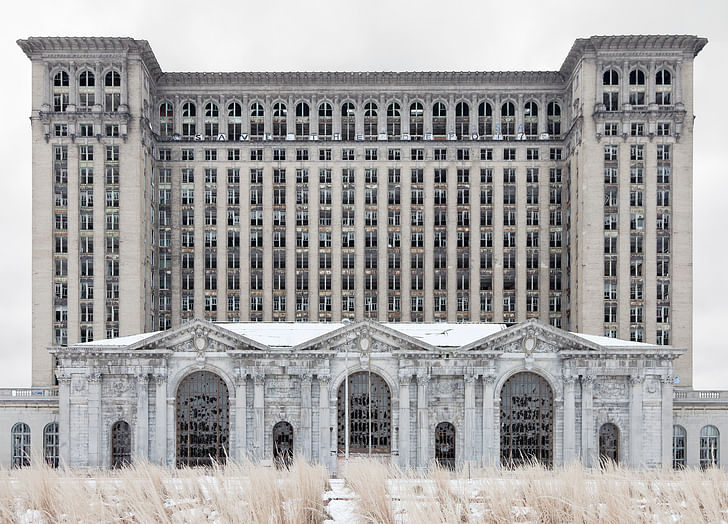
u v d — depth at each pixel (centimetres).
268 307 12144
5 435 9938
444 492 2052
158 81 12488
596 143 11419
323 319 12162
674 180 11381
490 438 7625
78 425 7738
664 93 11525
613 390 7762
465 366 7675
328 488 2841
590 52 11475
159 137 12338
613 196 11406
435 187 12300
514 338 7769
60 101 11588
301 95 12481
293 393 7706
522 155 12350
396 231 12262
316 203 12244
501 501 1980
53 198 11412
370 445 7525
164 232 12306
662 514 1803
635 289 11350
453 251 12219
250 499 1895
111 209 11388
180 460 7731
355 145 12312
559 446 7712
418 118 12550
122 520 1973
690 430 9650
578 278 11606
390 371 7744
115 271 11350
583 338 7925
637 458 7612
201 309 12175
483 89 12506
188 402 7794
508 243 12275
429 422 7700
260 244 12238
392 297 12212
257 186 12288
